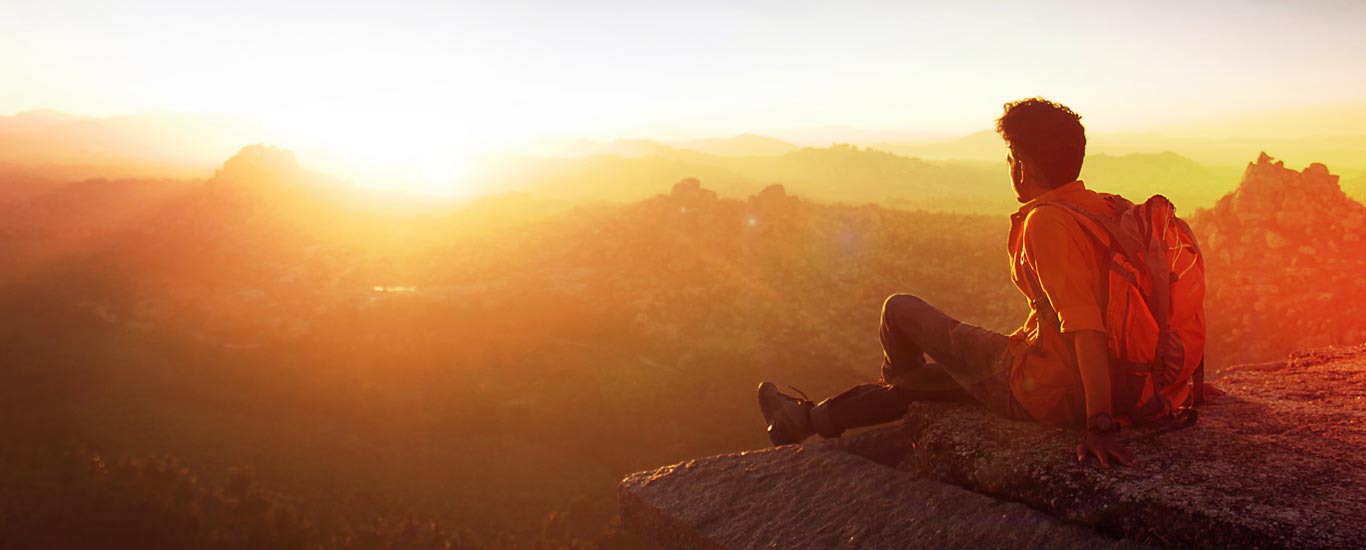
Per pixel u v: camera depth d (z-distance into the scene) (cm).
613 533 6150
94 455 7050
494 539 6394
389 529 6397
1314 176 10819
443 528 6531
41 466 6600
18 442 7575
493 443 8338
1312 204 10481
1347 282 9388
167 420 8844
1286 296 9294
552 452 8206
